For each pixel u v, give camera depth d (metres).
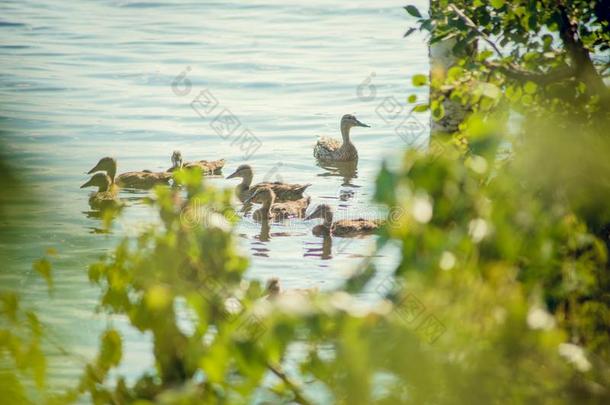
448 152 8.31
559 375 8.11
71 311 15.57
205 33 50.03
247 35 49.62
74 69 42.38
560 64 14.59
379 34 50.03
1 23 51.00
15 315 9.15
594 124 12.80
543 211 8.52
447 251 7.40
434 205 7.44
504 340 7.90
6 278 5.17
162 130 34.81
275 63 44.28
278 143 34.22
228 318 8.70
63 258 19.19
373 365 7.41
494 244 7.77
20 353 9.02
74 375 13.73
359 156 32.81
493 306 7.89
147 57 44.91
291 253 23.47
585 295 9.83
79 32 49.44
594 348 9.72
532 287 8.33
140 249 9.52
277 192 28.61
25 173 5.14
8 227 5.08
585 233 9.96
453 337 7.80
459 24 15.16
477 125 8.01
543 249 8.19
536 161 9.97
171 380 9.32
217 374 7.53
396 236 7.39
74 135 33.12
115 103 37.50
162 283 9.13
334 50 46.81
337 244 24.14
